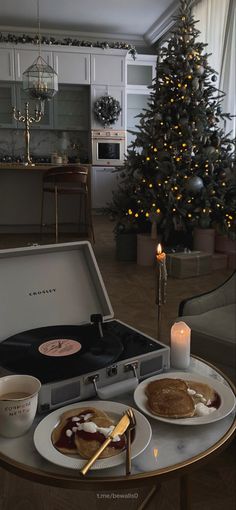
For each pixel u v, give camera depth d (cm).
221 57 487
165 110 420
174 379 96
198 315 175
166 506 124
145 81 790
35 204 600
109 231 619
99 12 667
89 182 558
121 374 95
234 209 411
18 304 114
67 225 610
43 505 125
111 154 755
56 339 103
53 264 122
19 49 698
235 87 474
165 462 73
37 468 71
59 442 76
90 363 92
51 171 510
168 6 642
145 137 425
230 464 144
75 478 69
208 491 132
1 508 124
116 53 729
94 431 76
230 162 424
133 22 715
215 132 426
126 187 449
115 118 741
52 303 119
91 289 126
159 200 411
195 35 423
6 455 75
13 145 764
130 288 348
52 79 595
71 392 88
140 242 420
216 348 156
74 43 707
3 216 600
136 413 84
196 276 388
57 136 775
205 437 81
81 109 761
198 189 400
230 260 421
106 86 739
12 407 77
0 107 729
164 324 269
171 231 432
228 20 474
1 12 665
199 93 412
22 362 92
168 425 84
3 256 113
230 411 87
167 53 421
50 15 680
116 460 71
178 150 407
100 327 107
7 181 590
